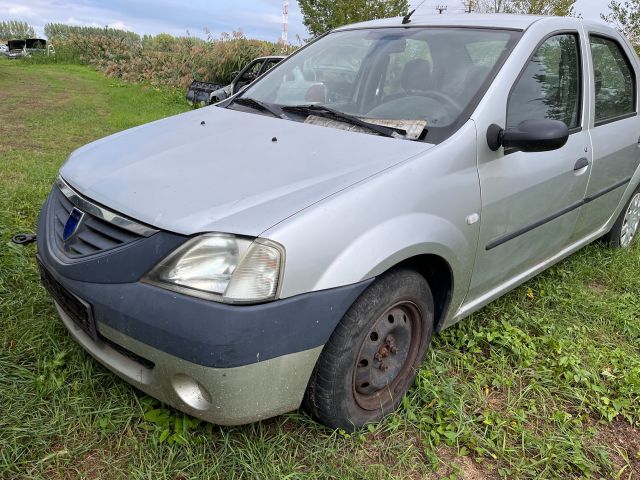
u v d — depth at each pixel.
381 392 2.51
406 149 2.52
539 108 3.13
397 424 2.45
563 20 3.47
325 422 2.33
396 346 2.51
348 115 2.92
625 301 3.92
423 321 2.60
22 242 2.85
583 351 3.25
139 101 13.45
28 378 2.50
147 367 2.12
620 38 4.14
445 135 2.63
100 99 13.90
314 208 2.08
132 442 2.23
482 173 2.68
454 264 2.59
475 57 3.02
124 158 2.63
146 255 2.03
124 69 20.67
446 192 2.48
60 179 2.71
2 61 29.89
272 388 2.03
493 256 2.89
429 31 3.32
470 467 2.35
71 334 2.45
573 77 3.49
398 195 2.30
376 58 3.28
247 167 2.40
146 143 2.80
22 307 2.98
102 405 2.38
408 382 2.63
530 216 3.06
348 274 2.09
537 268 3.52
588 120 3.58
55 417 2.29
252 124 2.95
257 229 1.97
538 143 2.60
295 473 2.14
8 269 3.29
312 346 2.06
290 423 2.40
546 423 2.64
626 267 4.41
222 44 16.03
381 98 3.04
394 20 3.65
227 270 1.94
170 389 2.05
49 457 2.11
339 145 2.59
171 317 1.92
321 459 2.25
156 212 2.10
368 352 2.35
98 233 2.23
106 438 2.25
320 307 2.04
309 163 2.42
